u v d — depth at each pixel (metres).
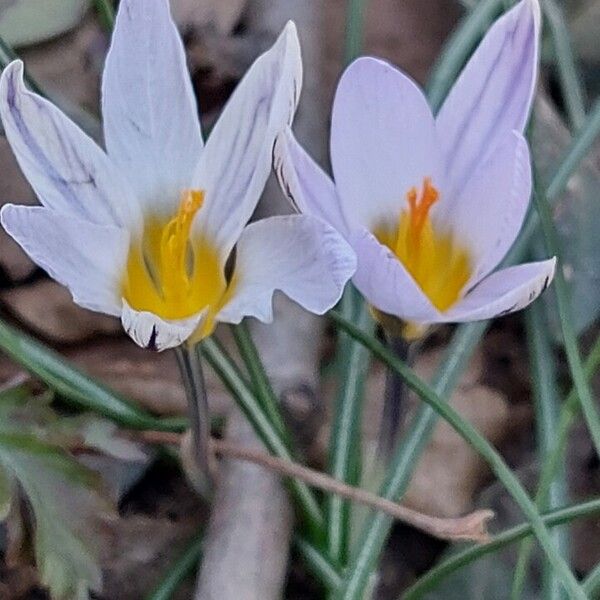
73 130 0.19
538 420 0.24
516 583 0.23
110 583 0.24
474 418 0.26
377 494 0.22
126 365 0.26
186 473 0.23
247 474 0.23
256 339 0.25
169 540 0.25
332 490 0.22
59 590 0.22
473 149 0.20
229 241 0.20
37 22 0.28
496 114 0.20
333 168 0.20
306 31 0.29
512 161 0.19
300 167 0.19
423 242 0.20
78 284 0.19
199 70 0.29
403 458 0.22
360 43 0.27
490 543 0.21
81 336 0.26
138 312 0.18
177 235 0.19
